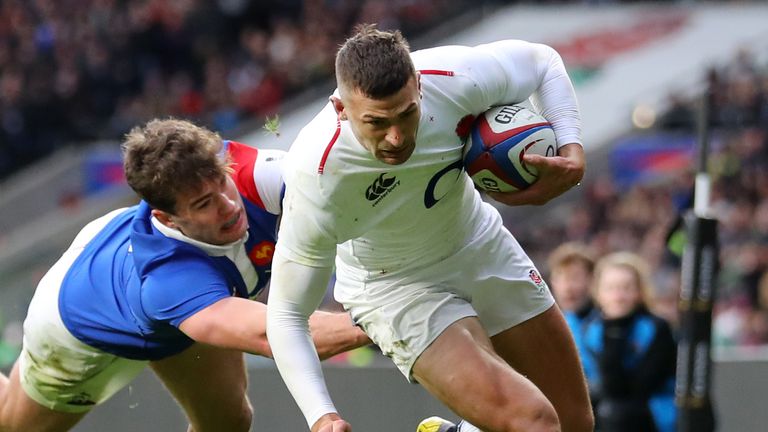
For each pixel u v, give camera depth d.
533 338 14.07
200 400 15.91
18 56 54.38
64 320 15.14
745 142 45.69
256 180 13.98
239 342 13.12
